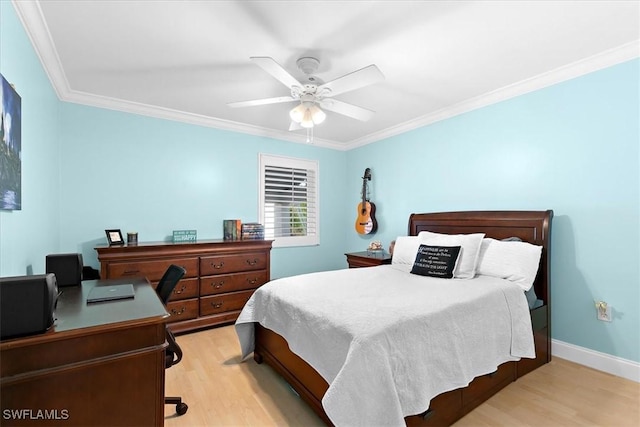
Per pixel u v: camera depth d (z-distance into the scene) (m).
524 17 1.80
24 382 0.98
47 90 2.34
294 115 2.28
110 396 1.11
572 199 2.44
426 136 3.63
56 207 2.71
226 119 3.71
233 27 1.89
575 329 2.42
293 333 1.89
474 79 2.63
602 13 1.77
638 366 2.10
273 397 1.98
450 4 1.69
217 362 2.46
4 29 1.42
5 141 1.36
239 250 3.39
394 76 2.56
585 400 1.90
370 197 4.45
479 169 3.09
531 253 2.39
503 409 1.81
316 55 2.20
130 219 3.22
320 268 4.68
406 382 1.42
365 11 1.74
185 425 1.71
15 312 0.97
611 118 2.24
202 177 3.69
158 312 1.26
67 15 1.76
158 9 1.72
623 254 2.19
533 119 2.68
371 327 1.46
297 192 4.45
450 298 1.88
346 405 1.27
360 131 4.20
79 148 2.95
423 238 3.12
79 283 1.83
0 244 1.34
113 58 2.26
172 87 2.77
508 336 1.99
